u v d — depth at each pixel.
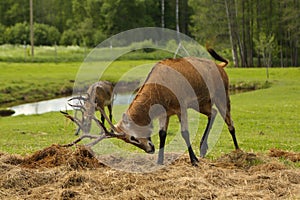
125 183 12.13
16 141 21.78
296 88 43.97
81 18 112.50
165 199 11.10
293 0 75.31
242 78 53.25
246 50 81.81
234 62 74.94
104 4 99.38
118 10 100.12
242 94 41.72
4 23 128.12
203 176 12.60
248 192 11.44
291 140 20.05
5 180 12.16
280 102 35.19
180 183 11.91
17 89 48.78
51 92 49.69
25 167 13.82
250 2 78.44
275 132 22.64
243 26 76.56
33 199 11.25
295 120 26.48
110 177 12.62
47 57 74.31
